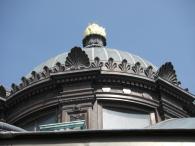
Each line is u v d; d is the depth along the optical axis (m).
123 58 29.22
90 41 33.62
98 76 26.31
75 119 25.19
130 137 12.46
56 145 12.49
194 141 12.38
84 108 25.48
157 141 12.40
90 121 24.92
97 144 12.43
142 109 26.53
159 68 27.73
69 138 12.55
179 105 27.84
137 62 27.45
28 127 26.95
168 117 26.88
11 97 28.03
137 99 26.52
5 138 12.61
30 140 12.60
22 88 27.70
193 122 15.27
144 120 26.25
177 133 12.45
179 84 28.84
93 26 34.22
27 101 27.52
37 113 26.83
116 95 26.19
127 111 26.30
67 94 26.02
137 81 26.88
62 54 30.47
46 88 26.84
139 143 12.39
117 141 12.45
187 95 28.09
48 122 26.27
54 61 29.83
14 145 12.55
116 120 25.75
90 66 26.53
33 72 27.78
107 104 26.05
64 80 26.36
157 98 27.14
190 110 28.28
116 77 26.56
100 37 33.91
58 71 26.72
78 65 26.66
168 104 27.22
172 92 27.61
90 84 26.16
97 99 25.88
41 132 12.62
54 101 26.30
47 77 27.06
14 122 27.50
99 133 12.52
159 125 16.23
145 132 12.48
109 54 29.34
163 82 27.25
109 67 26.80
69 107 25.62
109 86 26.39
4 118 28.03
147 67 27.95
